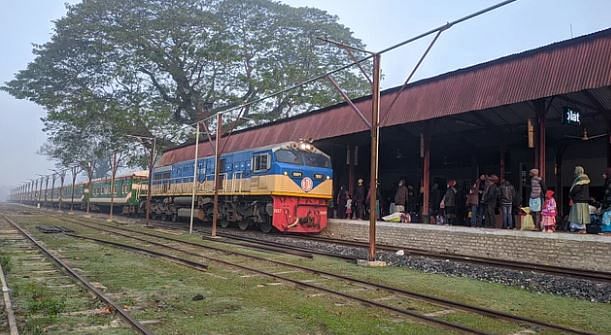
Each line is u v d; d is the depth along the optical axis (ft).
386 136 72.79
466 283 33.22
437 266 39.50
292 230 66.13
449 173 79.97
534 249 43.04
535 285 32.07
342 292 28.58
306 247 53.57
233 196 76.18
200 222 94.53
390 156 85.40
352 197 74.64
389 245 55.93
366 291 29.37
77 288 28.99
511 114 57.47
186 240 60.03
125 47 143.23
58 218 110.83
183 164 97.96
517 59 48.19
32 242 54.49
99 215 136.98
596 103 49.80
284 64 151.74
